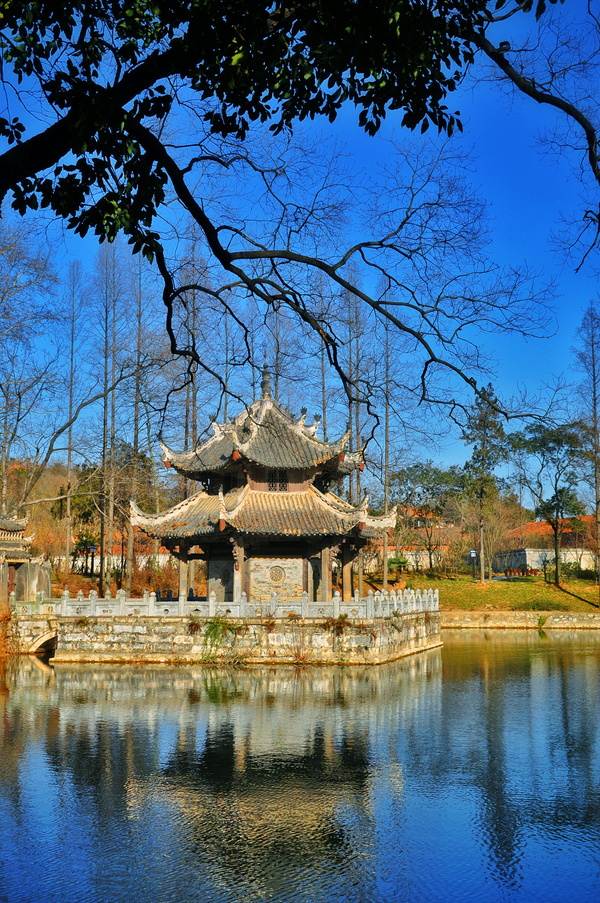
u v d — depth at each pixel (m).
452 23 9.69
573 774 18.44
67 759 19.78
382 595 39.78
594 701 28.48
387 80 9.89
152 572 64.06
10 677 33.75
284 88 9.88
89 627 38.16
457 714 25.81
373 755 20.17
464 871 12.86
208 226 9.69
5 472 50.53
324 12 8.88
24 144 8.48
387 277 11.44
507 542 97.44
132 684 31.64
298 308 10.52
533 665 39.78
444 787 17.44
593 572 80.50
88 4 9.67
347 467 44.84
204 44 9.06
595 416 51.34
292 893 12.02
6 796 16.78
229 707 26.80
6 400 40.53
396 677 34.25
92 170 9.48
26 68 9.63
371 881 12.47
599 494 69.31
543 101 9.52
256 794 16.89
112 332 54.97
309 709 26.53
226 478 41.88
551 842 14.10
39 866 13.04
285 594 39.78
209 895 11.95
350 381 11.61
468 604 71.12
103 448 53.66
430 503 82.94
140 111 9.75
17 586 48.69
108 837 14.39
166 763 19.36
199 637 37.22
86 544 73.56
